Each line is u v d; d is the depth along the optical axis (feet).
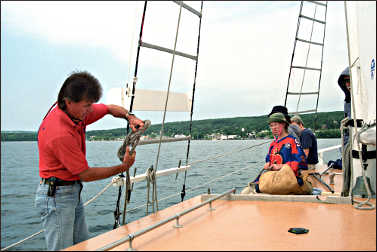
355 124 7.70
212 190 29.04
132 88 10.59
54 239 7.32
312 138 15.83
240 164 51.21
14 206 45.29
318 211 8.14
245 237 6.26
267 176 10.64
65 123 7.17
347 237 6.05
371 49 6.66
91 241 6.42
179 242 6.05
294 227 6.82
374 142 6.79
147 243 6.04
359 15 7.16
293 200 9.45
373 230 6.41
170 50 11.96
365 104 7.47
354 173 8.68
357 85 8.29
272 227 6.89
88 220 22.94
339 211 8.05
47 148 7.09
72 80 7.03
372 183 7.84
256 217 7.78
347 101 13.04
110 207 26.71
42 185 7.37
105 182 44.14
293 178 10.26
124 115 8.96
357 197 8.54
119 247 5.87
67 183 7.37
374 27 6.23
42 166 7.34
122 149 8.11
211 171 43.57
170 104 12.41
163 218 7.97
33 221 34.73
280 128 11.71
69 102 7.00
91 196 33.40
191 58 13.29
